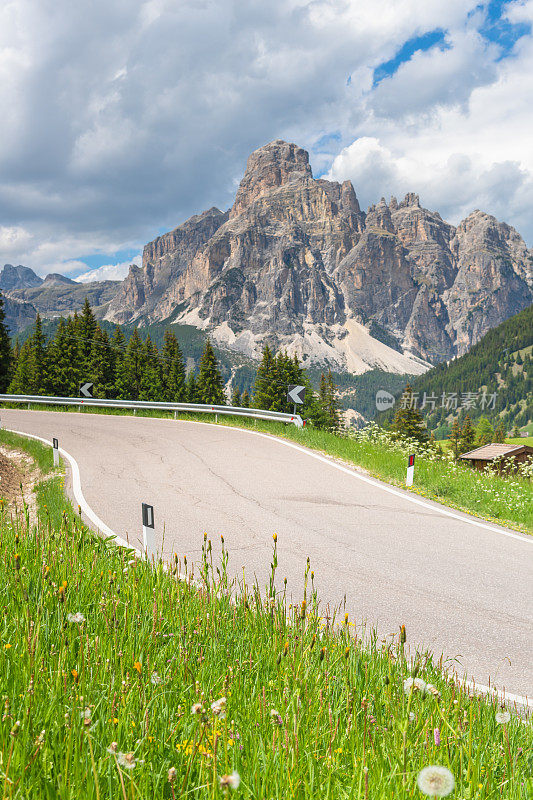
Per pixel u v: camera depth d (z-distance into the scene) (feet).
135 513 35.42
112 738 6.84
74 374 229.45
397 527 33.09
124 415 100.37
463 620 20.47
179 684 9.19
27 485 48.16
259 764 6.57
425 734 7.52
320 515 35.35
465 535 31.83
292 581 23.93
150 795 5.75
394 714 8.80
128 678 8.34
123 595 13.87
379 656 12.46
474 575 25.32
